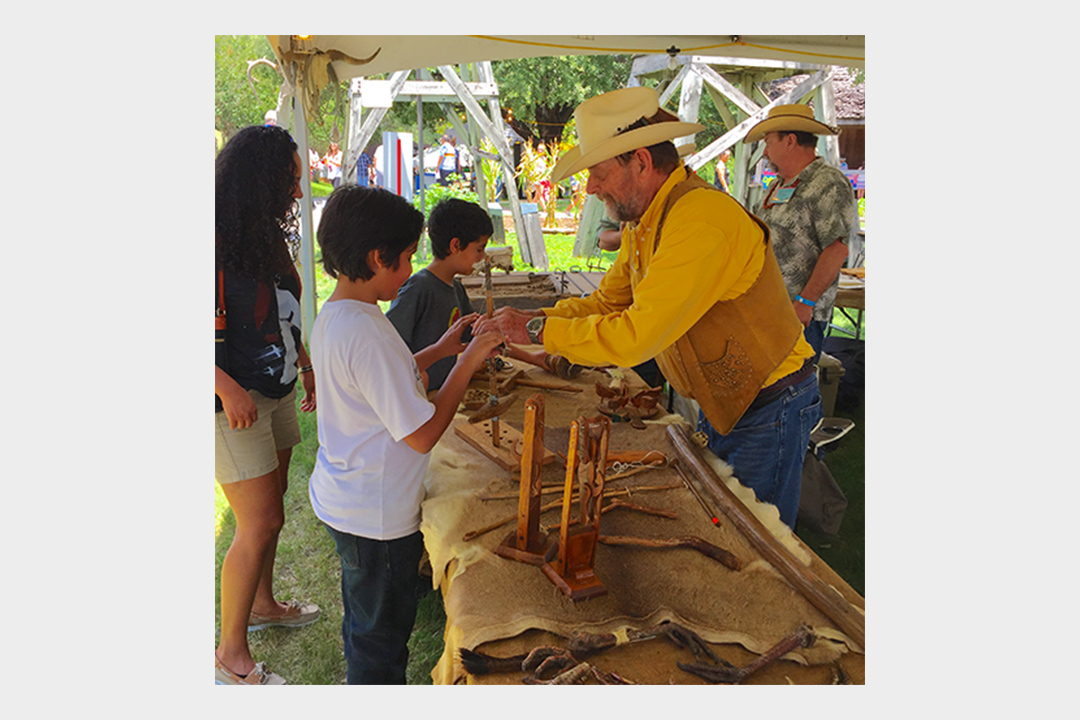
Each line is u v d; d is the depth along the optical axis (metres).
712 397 2.32
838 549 3.71
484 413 2.56
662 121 2.16
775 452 2.39
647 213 2.12
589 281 5.55
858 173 11.82
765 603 1.61
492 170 13.25
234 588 2.53
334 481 1.93
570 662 1.39
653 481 2.15
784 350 2.22
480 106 11.09
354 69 4.68
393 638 2.08
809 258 3.68
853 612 1.55
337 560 3.50
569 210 16.70
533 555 1.71
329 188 14.09
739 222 2.00
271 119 6.89
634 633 1.47
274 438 2.64
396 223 1.77
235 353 2.33
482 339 1.99
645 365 4.36
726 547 1.81
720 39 5.18
